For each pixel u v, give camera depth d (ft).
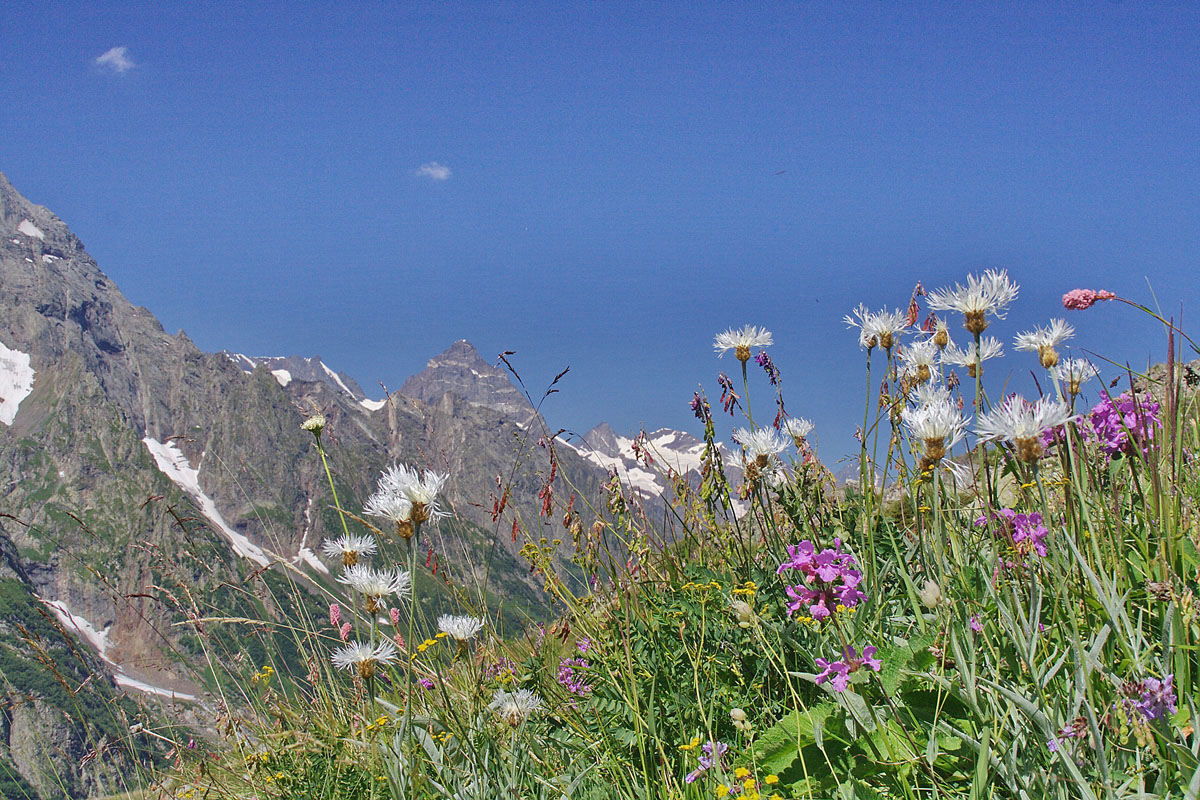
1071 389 3.41
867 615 3.23
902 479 3.59
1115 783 2.71
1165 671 2.77
